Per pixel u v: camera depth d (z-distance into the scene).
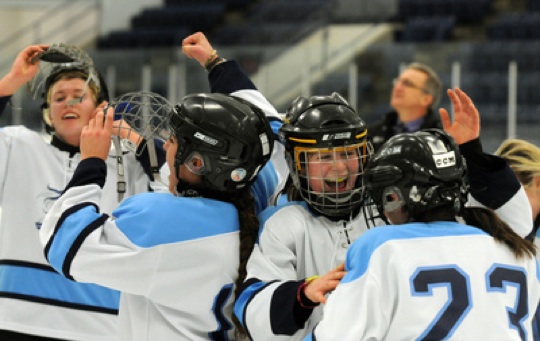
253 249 3.92
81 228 3.69
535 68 17.75
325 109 3.77
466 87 16.64
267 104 4.71
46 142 5.05
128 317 4.04
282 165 4.59
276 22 26.67
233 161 3.79
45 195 4.91
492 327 3.36
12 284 4.85
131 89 16.83
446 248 3.46
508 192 4.16
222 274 3.88
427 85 9.25
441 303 3.35
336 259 3.85
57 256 3.73
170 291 3.80
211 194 3.97
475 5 25.31
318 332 3.35
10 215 4.91
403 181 3.50
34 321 4.82
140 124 4.57
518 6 26.09
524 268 3.60
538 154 5.24
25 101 16.14
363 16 26.09
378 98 16.67
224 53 17.41
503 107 16.25
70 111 4.89
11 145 4.94
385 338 3.36
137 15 28.19
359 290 3.38
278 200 4.53
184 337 3.92
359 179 3.84
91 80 4.96
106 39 25.55
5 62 20.95
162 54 16.78
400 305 3.33
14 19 26.83
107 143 3.98
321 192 3.80
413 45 16.88
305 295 3.47
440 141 3.57
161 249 3.73
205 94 3.92
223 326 3.98
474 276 3.43
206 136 3.76
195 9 27.56
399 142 3.56
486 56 17.00
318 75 16.89
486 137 15.73
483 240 3.55
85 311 4.82
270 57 17.23
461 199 3.63
